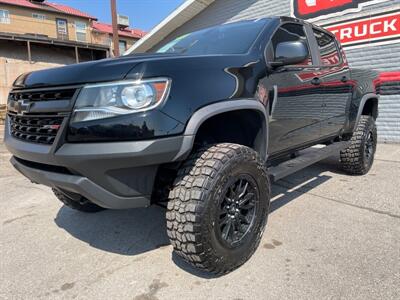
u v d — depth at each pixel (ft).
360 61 24.53
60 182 6.89
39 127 7.24
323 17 26.00
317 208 11.44
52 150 6.71
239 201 7.79
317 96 11.68
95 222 10.96
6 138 8.69
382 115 24.09
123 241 9.58
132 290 7.30
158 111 6.43
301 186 13.92
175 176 7.70
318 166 17.04
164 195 8.00
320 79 11.76
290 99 10.07
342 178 14.93
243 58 8.55
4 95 71.15
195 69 7.21
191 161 7.35
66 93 6.79
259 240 8.39
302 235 9.46
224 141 8.89
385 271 7.61
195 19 38.50
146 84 6.41
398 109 23.27
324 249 8.66
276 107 9.41
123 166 6.41
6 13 93.30
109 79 6.43
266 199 8.42
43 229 10.56
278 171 9.67
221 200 7.18
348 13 24.57
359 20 24.09
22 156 7.70
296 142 11.26
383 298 6.73
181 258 7.68
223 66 7.82
